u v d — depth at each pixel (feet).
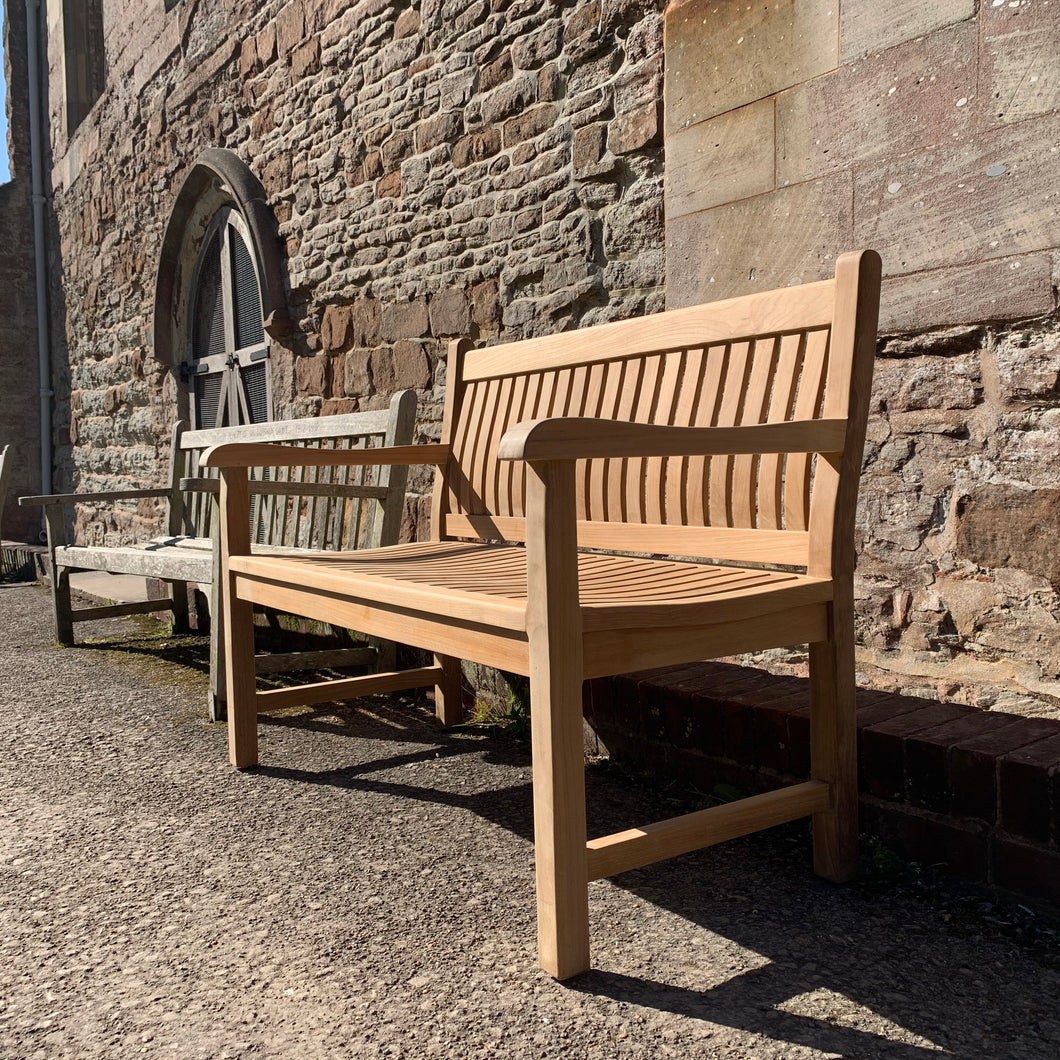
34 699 10.78
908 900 5.63
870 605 7.47
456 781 7.87
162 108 19.67
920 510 7.11
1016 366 6.51
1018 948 5.06
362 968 4.96
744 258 8.11
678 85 8.54
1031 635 6.56
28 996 4.75
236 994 4.73
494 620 5.05
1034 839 5.37
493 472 8.48
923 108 6.85
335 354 14.08
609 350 7.48
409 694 10.85
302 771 8.18
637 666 4.94
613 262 9.47
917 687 7.22
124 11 21.52
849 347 5.62
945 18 6.68
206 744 9.00
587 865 4.85
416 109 12.01
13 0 31.01
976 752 5.60
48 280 30.17
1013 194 6.39
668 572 6.66
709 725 7.18
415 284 12.19
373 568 7.06
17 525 31.60
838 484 5.65
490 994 4.69
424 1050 4.25
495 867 6.18
